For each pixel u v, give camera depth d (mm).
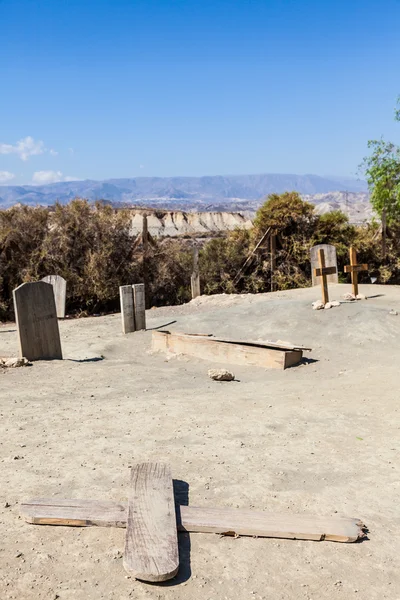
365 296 14219
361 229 22828
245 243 22125
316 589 3002
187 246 21609
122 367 9328
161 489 3889
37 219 19359
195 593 2920
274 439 5359
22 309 9500
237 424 5848
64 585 2928
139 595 2879
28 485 4125
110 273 19203
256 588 2988
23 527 3500
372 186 21281
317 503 3980
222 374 8508
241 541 3441
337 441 5332
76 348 11156
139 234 20000
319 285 17391
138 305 12797
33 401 6758
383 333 10875
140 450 4945
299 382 8242
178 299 20438
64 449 4949
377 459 4859
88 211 19609
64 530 3475
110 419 5957
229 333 12008
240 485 4238
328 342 10812
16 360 9062
